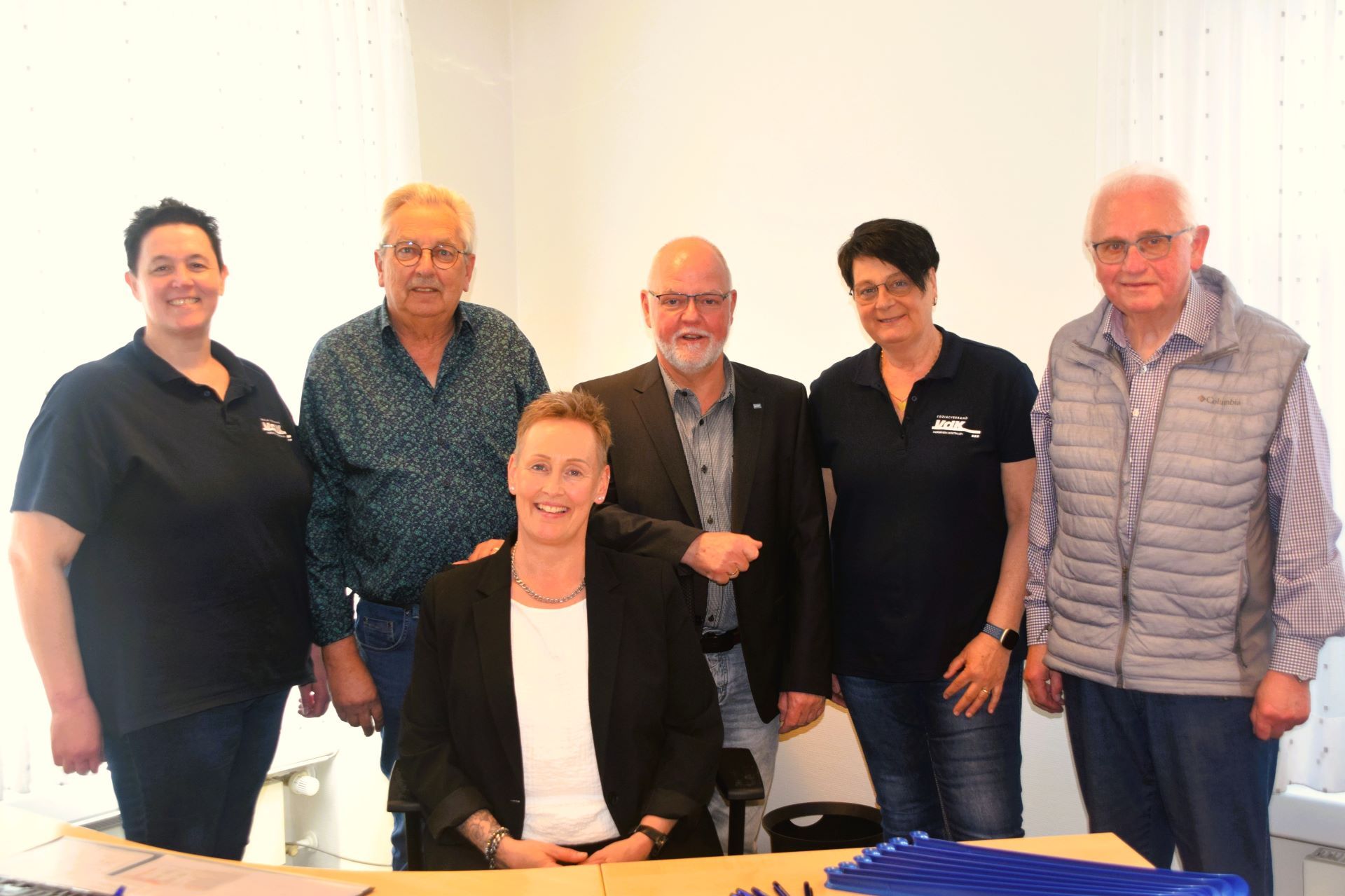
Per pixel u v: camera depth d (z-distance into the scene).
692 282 2.10
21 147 2.40
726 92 3.33
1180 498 1.79
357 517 2.12
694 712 1.80
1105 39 2.55
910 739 2.21
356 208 3.10
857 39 3.04
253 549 1.91
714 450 2.21
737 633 2.19
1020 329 2.78
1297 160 2.27
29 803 2.49
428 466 2.11
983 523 2.09
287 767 2.97
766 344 3.29
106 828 2.64
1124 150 2.51
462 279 2.13
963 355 2.11
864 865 1.29
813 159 3.15
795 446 2.22
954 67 2.86
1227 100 2.36
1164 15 2.44
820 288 3.15
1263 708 1.75
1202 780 1.80
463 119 3.68
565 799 1.68
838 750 3.08
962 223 2.87
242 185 2.85
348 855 3.14
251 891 1.22
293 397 2.97
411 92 3.27
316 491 2.13
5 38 2.38
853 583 2.14
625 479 2.18
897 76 2.96
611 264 3.66
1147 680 1.83
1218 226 2.38
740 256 3.33
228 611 1.87
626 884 1.28
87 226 2.53
